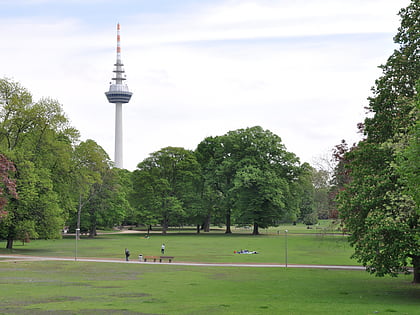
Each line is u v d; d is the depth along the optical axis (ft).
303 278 141.90
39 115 240.53
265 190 344.69
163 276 144.97
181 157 410.11
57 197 251.80
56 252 231.71
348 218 115.96
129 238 349.82
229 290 117.08
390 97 121.39
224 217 425.28
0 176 199.00
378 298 104.73
